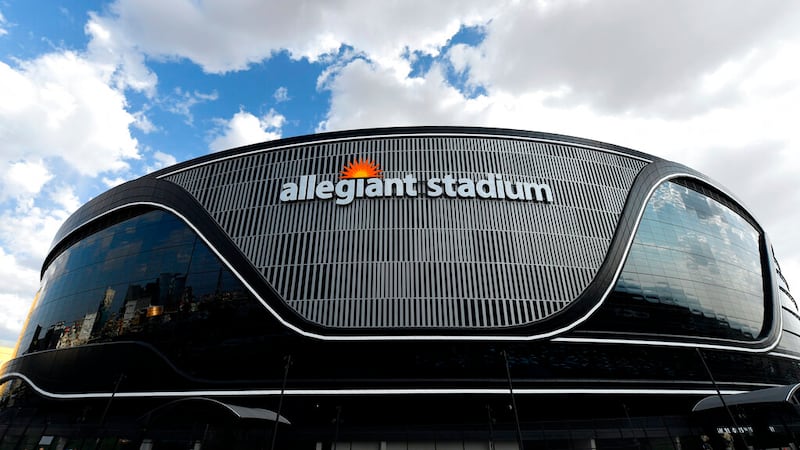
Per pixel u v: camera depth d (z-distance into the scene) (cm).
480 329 3778
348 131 4841
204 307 4150
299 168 4697
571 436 3512
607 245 4419
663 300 4325
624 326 4038
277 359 3762
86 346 4425
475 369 3669
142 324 4281
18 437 4250
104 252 4991
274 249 4256
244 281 4138
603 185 4784
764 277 5509
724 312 4603
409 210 4347
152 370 4016
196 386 3812
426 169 4591
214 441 3562
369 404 3578
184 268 4416
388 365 3669
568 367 3750
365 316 3859
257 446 3488
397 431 3481
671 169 5303
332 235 4256
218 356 3900
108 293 4644
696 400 3872
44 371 4584
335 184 4547
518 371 3681
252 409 3231
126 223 5072
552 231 4372
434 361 3688
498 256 4162
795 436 3778
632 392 3738
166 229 4753
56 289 5272
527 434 3500
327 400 3588
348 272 4059
